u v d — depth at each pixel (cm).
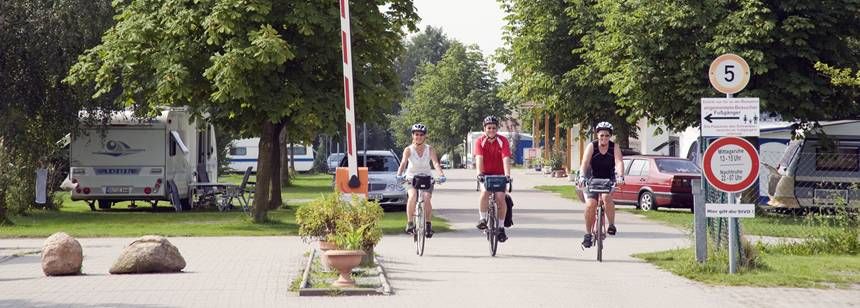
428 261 3031
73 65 4966
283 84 4559
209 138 7538
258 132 4894
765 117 5847
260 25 4406
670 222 5009
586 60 7175
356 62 4650
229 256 3244
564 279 2583
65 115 5650
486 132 3209
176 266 2780
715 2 5134
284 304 2139
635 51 5216
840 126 5628
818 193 5366
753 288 2428
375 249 3447
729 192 2592
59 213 5862
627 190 6188
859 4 5122
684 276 2638
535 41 7500
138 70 4584
